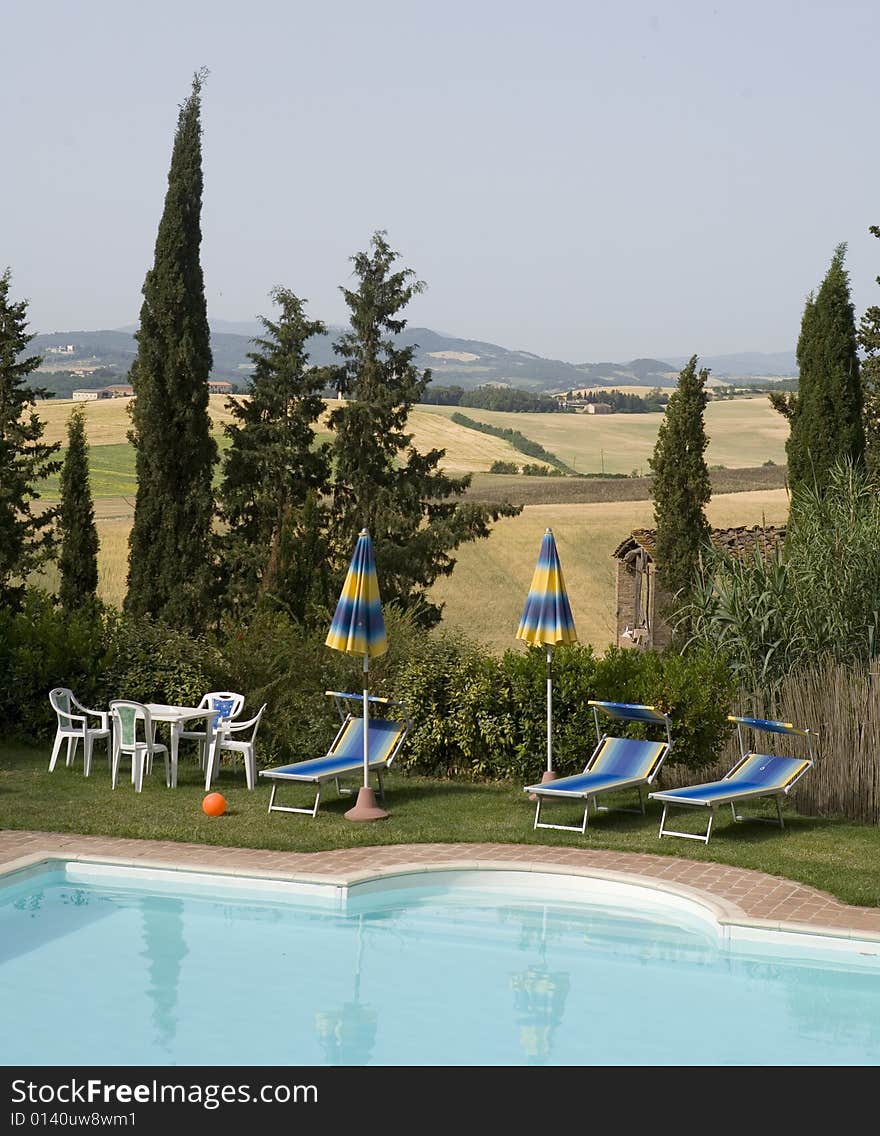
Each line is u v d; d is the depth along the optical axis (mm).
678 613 16516
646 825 12398
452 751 14812
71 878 10719
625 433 128875
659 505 26047
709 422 133375
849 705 13062
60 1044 7352
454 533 34719
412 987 8391
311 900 10172
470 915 9992
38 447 38219
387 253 35719
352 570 12680
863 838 11883
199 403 25750
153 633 16875
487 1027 7703
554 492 78375
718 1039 7570
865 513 15547
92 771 14719
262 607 18297
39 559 36406
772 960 9023
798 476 20266
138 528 25703
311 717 15617
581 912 10086
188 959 8859
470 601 53594
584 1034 7625
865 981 8641
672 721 13664
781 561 15641
